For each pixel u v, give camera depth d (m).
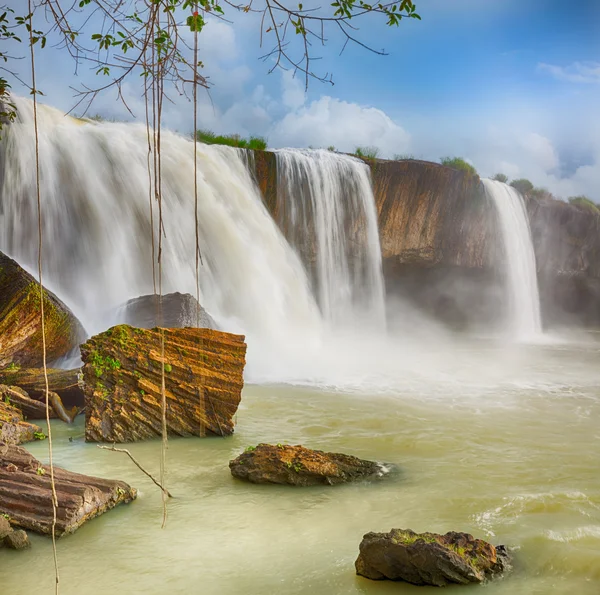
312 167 25.11
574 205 34.53
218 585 5.33
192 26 4.43
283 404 12.52
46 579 5.42
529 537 6.18
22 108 18.84
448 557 5.28
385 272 28.94
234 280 21.67
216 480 7.90
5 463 7.34
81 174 19.25
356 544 6.09
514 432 10.60
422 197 28.02
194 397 9.88
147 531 6.37
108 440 9.47
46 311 12.34
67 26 4.34
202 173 21.91
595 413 12.25
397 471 8.33
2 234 17.73
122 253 19.78
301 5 4.17
